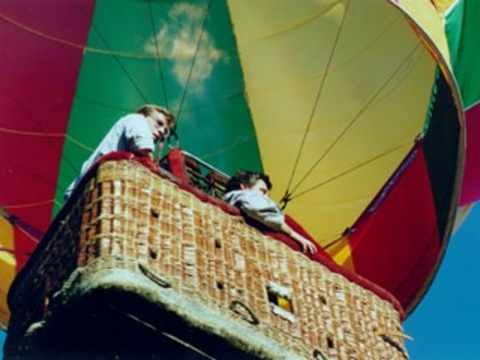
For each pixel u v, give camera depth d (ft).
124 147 27.09
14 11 38.60
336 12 39.22
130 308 22.72
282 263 26.43
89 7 39.34
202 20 40.14
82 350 23.27
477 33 37.37
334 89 39.52
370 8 38.47
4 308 36.50
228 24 40.16
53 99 38.93
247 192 27.07
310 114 39.83
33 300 25.13
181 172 28.32
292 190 39.60
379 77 38.81
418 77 38.04
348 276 27.78
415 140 38.06
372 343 27.07
